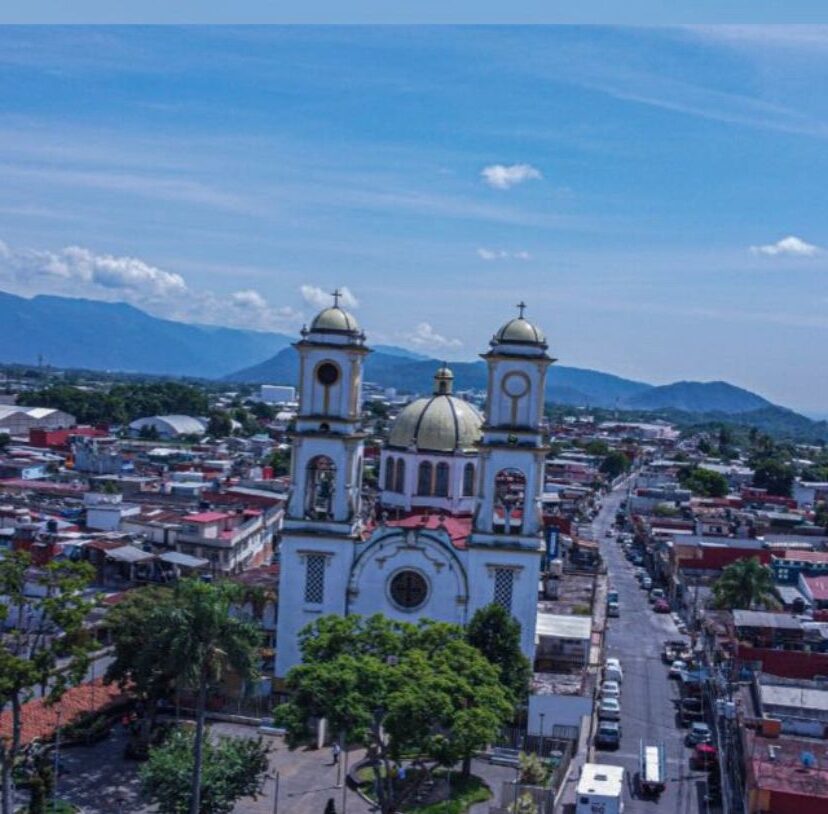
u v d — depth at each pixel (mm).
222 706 89125
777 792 67812
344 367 91125
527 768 73688
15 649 75750
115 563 133250
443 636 71500
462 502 100188
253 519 160500
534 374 89562
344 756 80250
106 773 76062
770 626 109250
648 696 104125
